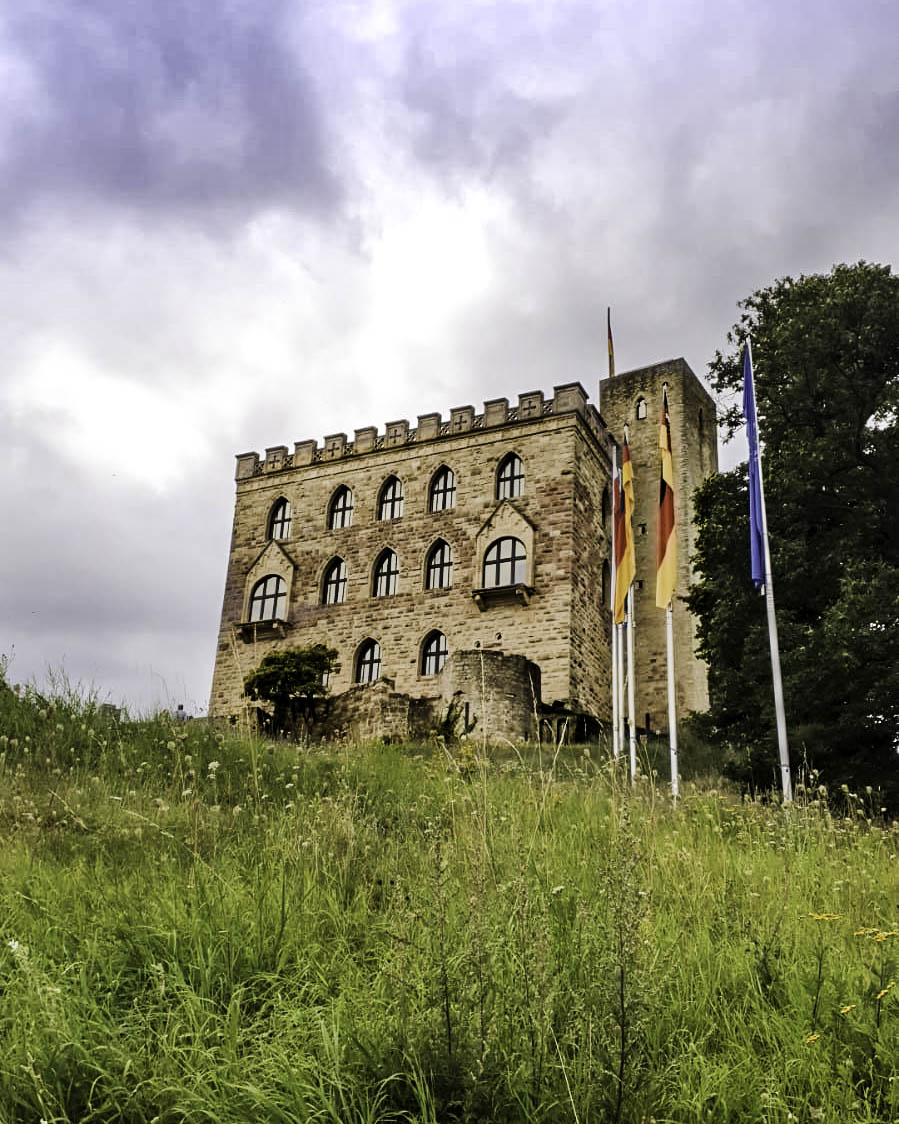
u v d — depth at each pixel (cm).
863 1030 502
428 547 4509
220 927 605
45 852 798
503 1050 469
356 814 979
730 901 698
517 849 708
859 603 2150
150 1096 445
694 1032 523
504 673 3425
